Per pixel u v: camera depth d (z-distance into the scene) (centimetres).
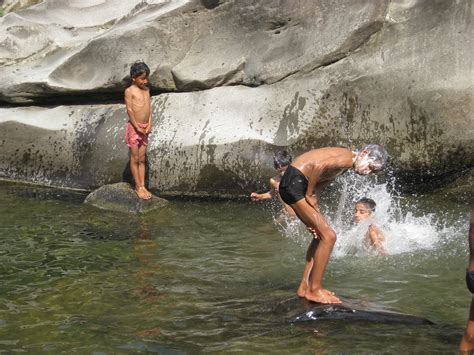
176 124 1573
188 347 833
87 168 1645
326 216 1389
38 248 1230
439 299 968
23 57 1816
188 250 1211
